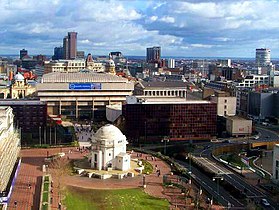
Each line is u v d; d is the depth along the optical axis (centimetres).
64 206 18275
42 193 19575
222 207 18550
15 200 18812
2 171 18600
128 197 19675
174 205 18725
